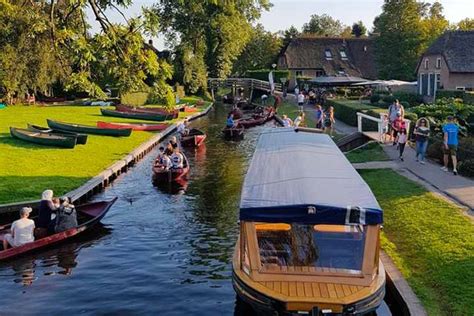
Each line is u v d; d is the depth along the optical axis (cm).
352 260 986
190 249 1498
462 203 1502
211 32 7888
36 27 1374
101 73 1396
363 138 2908
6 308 1144
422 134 2100
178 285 1256
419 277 1081
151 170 2664
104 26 1315
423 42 6969
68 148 2925
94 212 1725
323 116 3372
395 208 1510
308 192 1050
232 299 1180
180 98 7306
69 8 1345
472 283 1000
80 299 1187
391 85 6069
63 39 1333
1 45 2559
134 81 1358
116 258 1430
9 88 5088
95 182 2148
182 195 2125
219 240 1570
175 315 1108
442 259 1121
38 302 1173
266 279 971
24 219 1455
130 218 1797
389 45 7050
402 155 2227
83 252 1473
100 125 3891
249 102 7050
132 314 1115
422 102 5250
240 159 2989
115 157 2770
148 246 1523
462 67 5025
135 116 4747
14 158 2572
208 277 1302
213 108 6969
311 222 958
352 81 5903
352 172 1260
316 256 996
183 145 3466
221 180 2405
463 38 5247
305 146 1584
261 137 1875
